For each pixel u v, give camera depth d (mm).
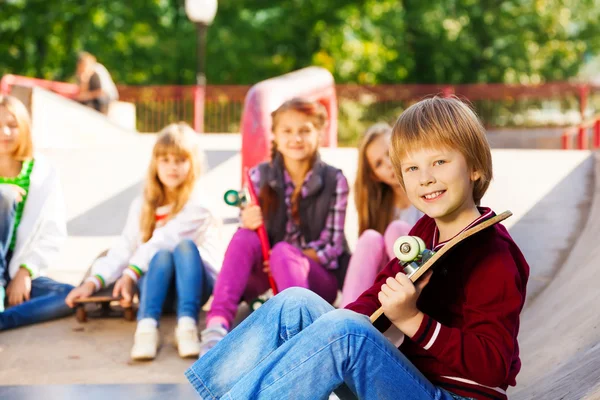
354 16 21672
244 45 20422
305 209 3531
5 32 20000
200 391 1969
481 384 1817
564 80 21812
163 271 3418
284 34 21016
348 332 1770
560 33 21938
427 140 1910
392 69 21781
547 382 2305
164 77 20391
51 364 3191
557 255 4352
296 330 1968
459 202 1927
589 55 22781
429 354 1904
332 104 6676
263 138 4387
